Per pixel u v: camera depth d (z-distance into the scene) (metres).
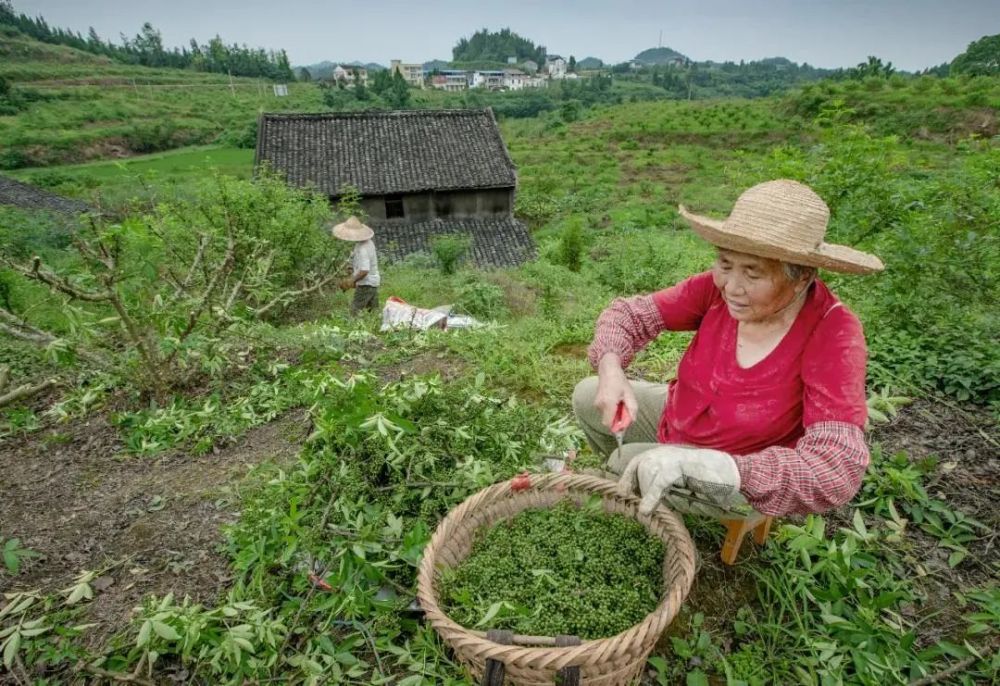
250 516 2.47
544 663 1.47
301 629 2.09
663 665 1.95
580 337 4.92
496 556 2.06
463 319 6.42
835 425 1.65
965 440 3.00
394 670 2.05
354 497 2.48
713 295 2.12
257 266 5.24
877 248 4.48
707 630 2.11
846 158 4.80
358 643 2.08
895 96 54.34
